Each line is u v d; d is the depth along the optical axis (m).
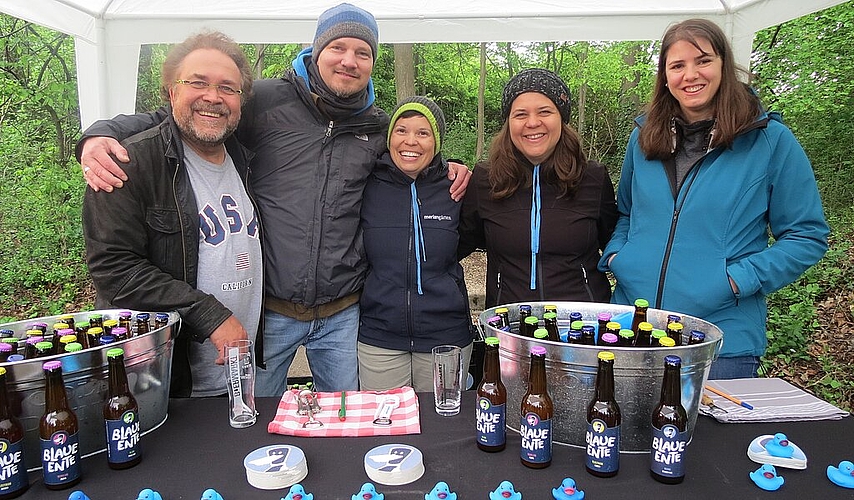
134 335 1.51
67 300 6.14
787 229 1.97
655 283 2.02
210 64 1.86
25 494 1.17
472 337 2.42
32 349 1.41
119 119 1.99
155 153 1.84
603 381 1.21
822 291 5.15
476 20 3.71
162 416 1.50
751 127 1.88
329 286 2.23
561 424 1.35
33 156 7.08
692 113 2.02
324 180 2.21
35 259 6.63
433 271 2.30
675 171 2.06
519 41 3.75
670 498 1.14
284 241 2.19
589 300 2.23
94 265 1.76
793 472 1.23
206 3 3.48
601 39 3.75
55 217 6.72
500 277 2.31
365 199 2.34
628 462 1.28
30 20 3.05
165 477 1.24
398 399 1.64
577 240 2.20
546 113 2.09
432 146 2.27
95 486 1.21
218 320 1.74
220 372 2.07
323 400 1.64
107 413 1.26
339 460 1.31
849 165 6.57
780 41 6.68
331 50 2.17
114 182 1.74
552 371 1.33
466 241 2.46
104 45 3.46
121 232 1.76
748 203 1.94
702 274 1.94
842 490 1.16
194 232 1.92
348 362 2.38
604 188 2.29
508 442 1.38
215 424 1.51
